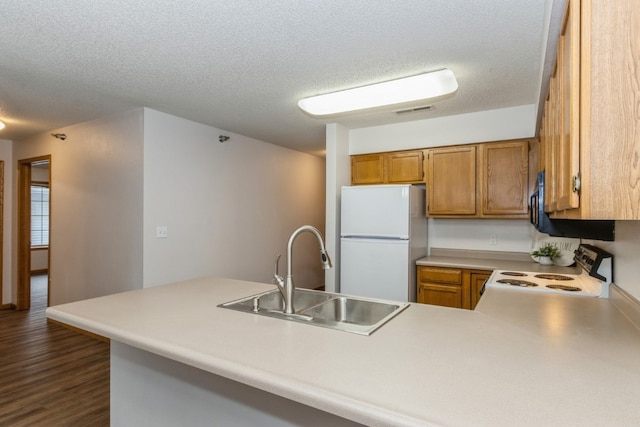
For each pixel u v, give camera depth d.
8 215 4.67
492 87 2.75
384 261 3.35
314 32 1.95
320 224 5.88
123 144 3.41
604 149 0.80
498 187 3.27
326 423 1.16
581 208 0.84
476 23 1.86
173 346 1.13
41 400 2.38
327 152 3.79
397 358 1.03
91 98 3.02
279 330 1.28
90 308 1.57
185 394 1.50
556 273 2.65
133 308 1.58
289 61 2.31
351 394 0.83
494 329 1.30
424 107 3.20
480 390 0.85
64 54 2.22
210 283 2.16
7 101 3.11
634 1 0.78
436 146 3.55
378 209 3.39
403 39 2.03
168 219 3.46
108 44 2.09
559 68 1.24
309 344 1.14
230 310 1.55
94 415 2.21
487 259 3.55
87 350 3.24
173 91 2.86
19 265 4.58
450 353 1.07
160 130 3.39
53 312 1.53
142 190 3.25
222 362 1.01
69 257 3.93
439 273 3.29
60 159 4.05
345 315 1.83
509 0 1.66
